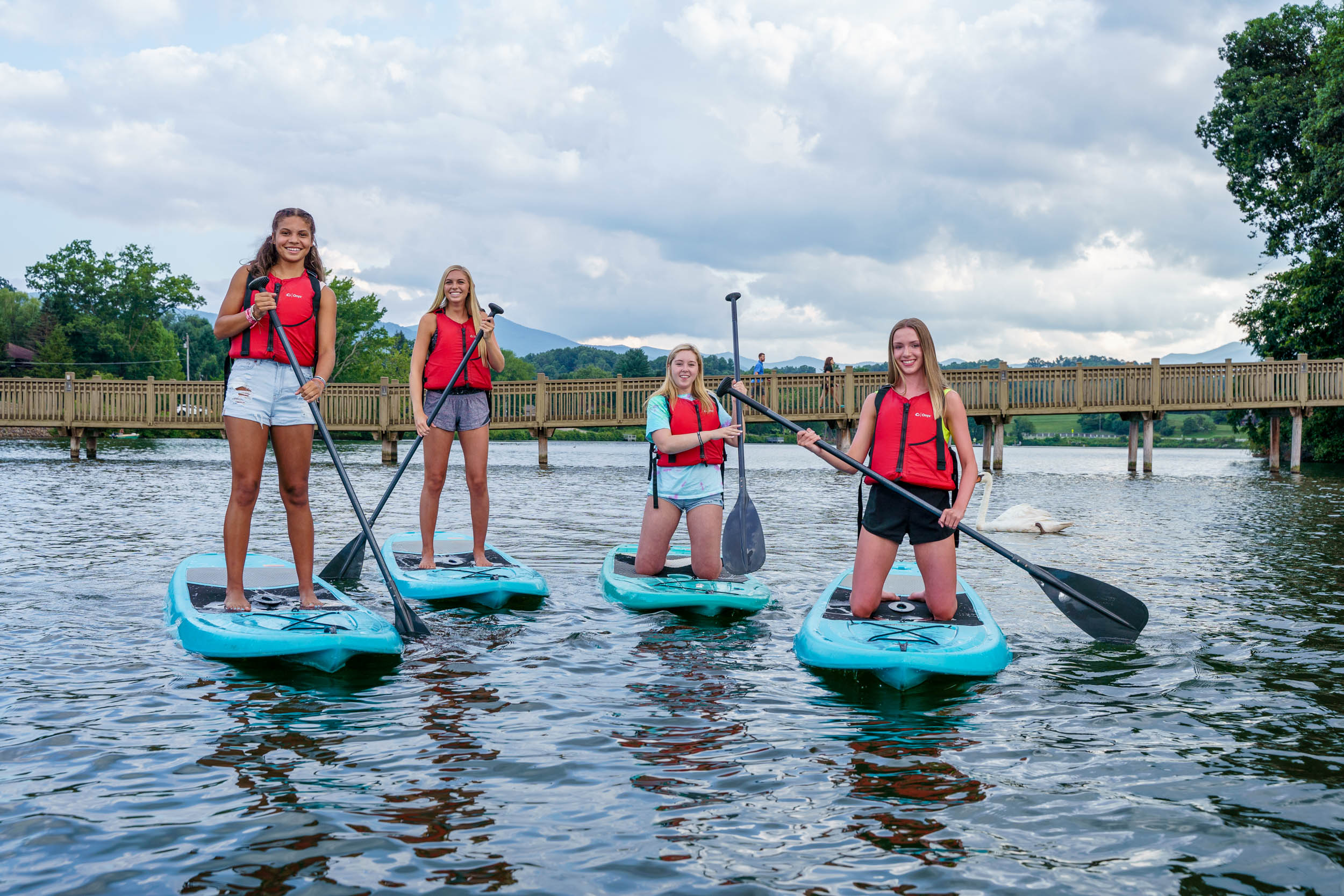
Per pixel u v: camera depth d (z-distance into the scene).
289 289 4.34
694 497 5.49
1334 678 3.81
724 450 5.59
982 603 4.91
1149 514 10.81
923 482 4.30
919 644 3.90
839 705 3.41
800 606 5.31
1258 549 7.73
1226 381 20.06
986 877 2.12
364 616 4.12
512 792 2.56
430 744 2.92
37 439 36.00
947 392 4.36
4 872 2.07
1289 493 14.37
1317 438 26.73
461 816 2.40
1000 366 20.38
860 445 4.59
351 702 3.33
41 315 58.12
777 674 3.82
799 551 7.48
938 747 2.98
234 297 4.24
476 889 2.04
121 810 2.39
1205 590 5.77
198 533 7.94
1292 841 2.32
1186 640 4.47
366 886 2.04
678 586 5.19
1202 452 47.66
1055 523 8.98
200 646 3.87
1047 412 20.48
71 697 3.30
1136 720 3.26
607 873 2.12
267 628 3.87
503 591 5.05
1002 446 20.86
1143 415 20.39
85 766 2.68
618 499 12.17
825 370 21.19
